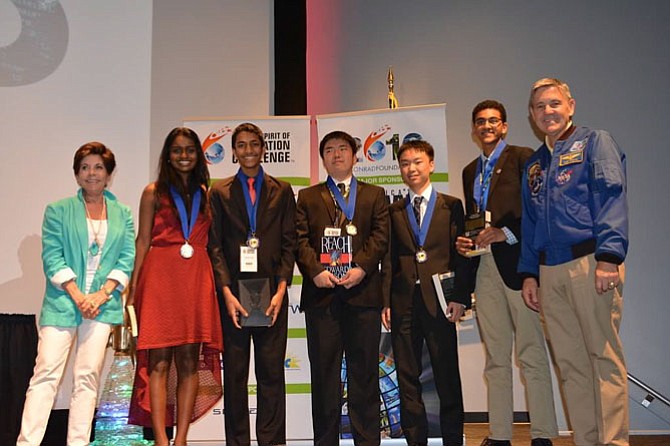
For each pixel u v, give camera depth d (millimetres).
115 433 4152
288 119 4242
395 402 3975
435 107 4133
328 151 3477
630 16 4945
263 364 3268
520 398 4629
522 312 3283
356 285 3271
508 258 3297
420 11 5172
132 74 4688
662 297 4699
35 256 4387
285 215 3432
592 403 2848
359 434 3213
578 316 2783
